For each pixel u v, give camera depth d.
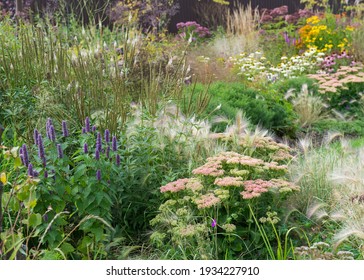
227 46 13.90
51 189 4.42
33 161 4.65
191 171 5.38
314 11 18.84
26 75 6.34
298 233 4.91
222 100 8.14
